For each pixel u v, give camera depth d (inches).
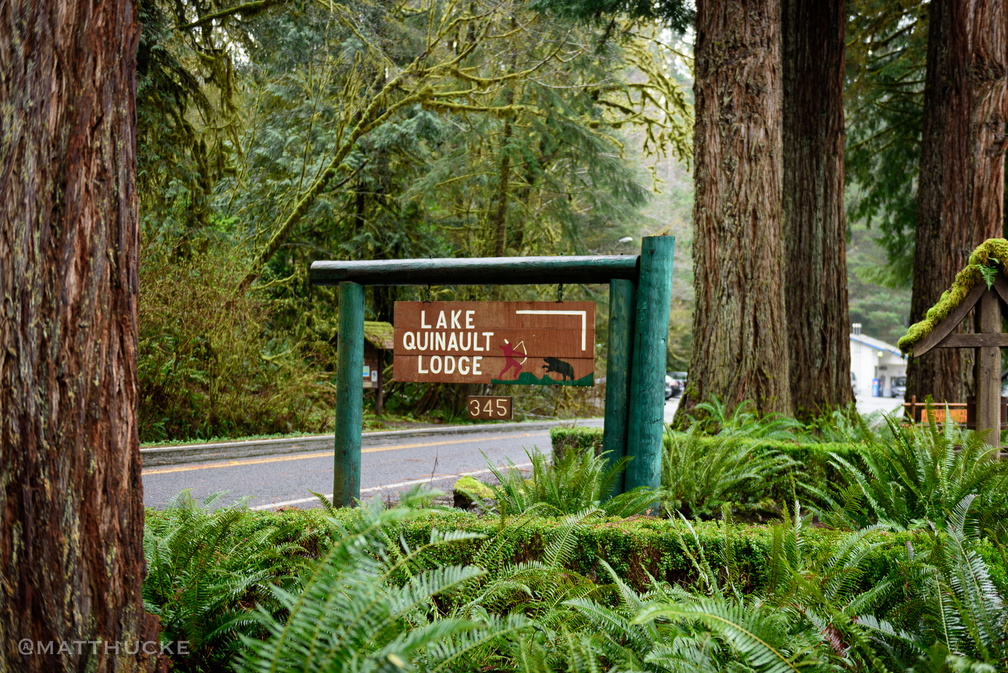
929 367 494.0
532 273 230.1
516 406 1050.7
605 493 212.2
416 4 839.7
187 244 614.5
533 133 896.9
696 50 391.9
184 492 168.6
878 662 109.2
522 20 813.2
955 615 112.7
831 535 153.6
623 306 222.8
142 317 510.3
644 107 980.6
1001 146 475.8
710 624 104.5
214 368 555.8
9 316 95.0
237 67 775.7
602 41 650.2
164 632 123.9
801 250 488.1
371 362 866.8
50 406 94.8
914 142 794.8
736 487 261.1
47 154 97.0
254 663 94.1
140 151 591.8
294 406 617.3
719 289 370.3
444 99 865.5
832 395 477.1
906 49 758.5
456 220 1085.8
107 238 100.2
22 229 95.8
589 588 137.0
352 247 872.3
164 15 609.0
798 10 495.5
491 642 115.6
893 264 916.0
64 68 98.2
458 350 237.3
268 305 645.3
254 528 157.6
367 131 783.1
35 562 93.2
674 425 360.2
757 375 361.4
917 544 149.2
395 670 86.8
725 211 371.9
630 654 112.2
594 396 1121.4
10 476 93.4
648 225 1296.8
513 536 156.1
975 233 478.9
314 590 95.3
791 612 121.0
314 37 727.1
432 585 107.7
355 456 240.2
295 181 816.9
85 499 96.3
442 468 463.8
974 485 196.2
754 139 371.6
